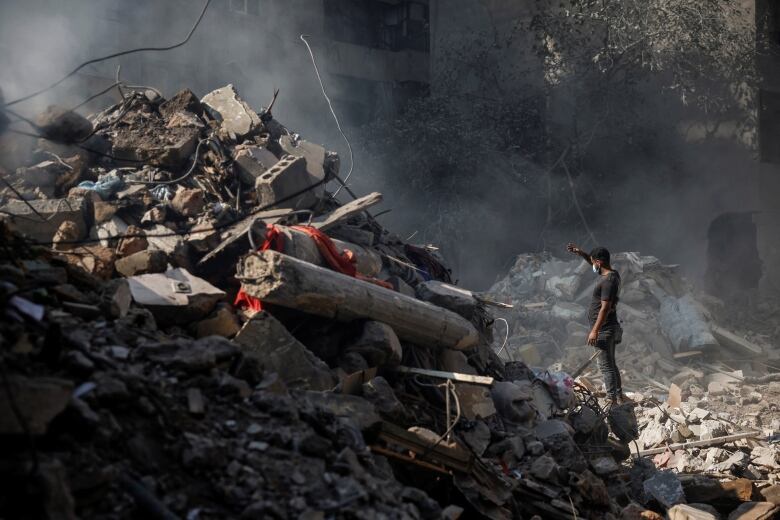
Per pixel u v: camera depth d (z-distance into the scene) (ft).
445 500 17.67
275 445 13.97
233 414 14.37
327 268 21.97
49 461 10.52
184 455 12.59
